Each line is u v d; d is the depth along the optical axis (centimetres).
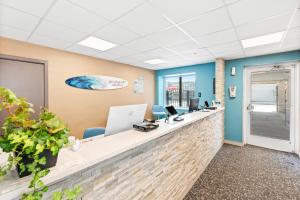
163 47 318
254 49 334
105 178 109
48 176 73
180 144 198
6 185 69
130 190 128
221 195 206
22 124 71
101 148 109
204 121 280
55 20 202
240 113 414
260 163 300
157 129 165
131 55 381
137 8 175
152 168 151
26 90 287
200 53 365
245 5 170
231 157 331
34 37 259
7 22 206
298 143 347
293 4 168
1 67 260
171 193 179
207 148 293
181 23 213
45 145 71
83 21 205
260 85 396
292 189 217
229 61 429
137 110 174
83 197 96
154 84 611
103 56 391
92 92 395
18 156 68
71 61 351
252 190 216
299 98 345
